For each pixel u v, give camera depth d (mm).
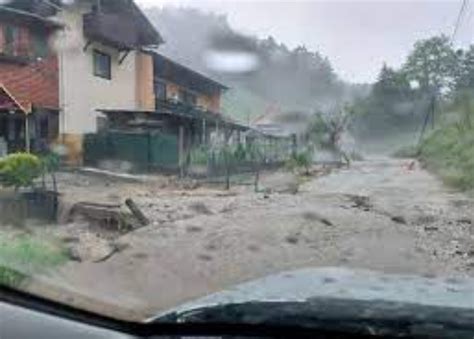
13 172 10469
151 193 14055
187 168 20609
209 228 9312
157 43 24375
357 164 29578
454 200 14367
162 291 5980
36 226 8781
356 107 30703
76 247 7285
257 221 10039
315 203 13102
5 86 18109
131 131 21422
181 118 22859
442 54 28719
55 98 20000
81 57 21266
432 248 8680
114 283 5980
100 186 14891
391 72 30141
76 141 20656
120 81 23828
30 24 18859
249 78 26797
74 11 20719
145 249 7730
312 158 28219
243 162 22297
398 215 11562
